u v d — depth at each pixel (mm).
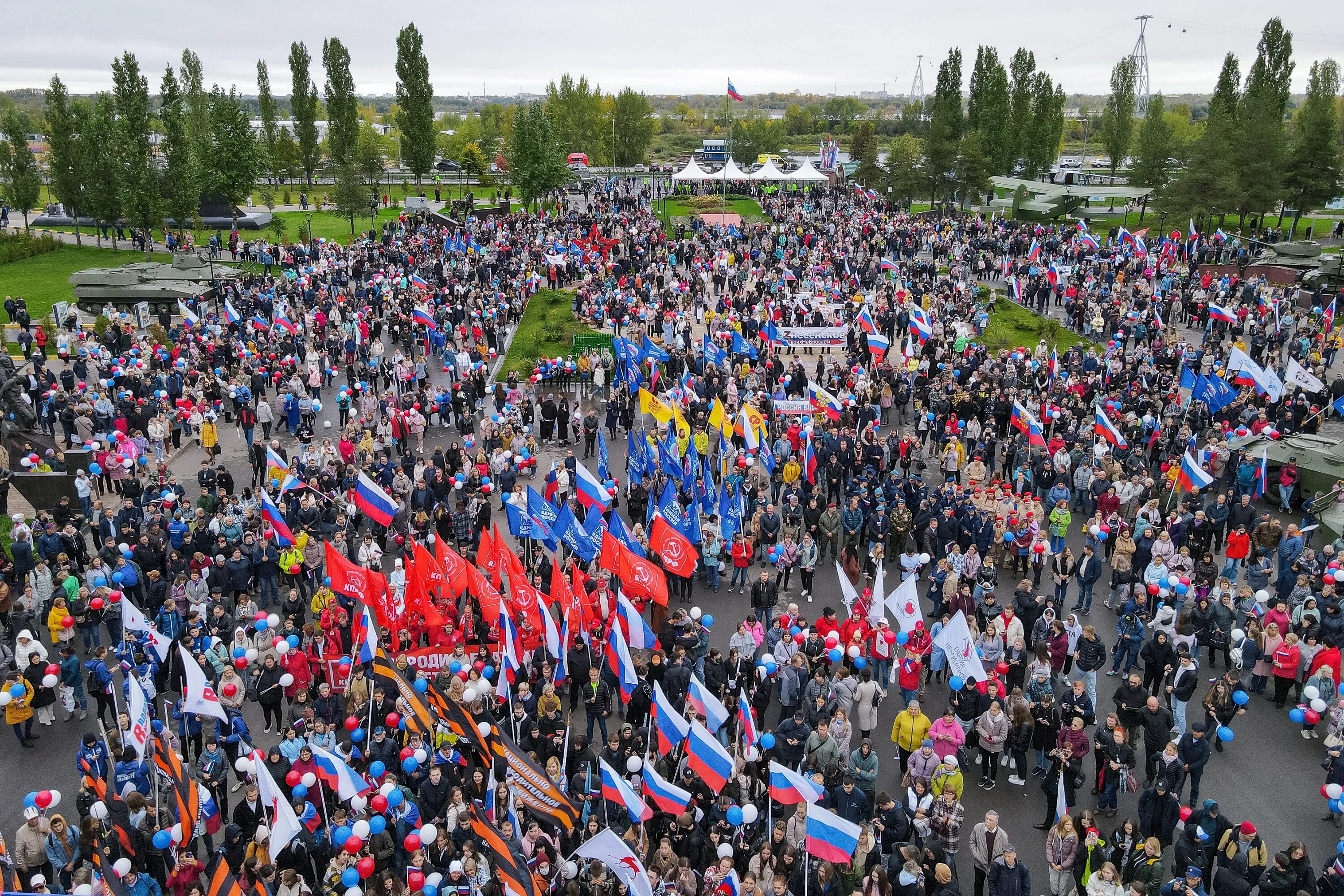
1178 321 54312
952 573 22391
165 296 54375
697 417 33531
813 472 28797
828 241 73062
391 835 15055
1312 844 16734
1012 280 57062
